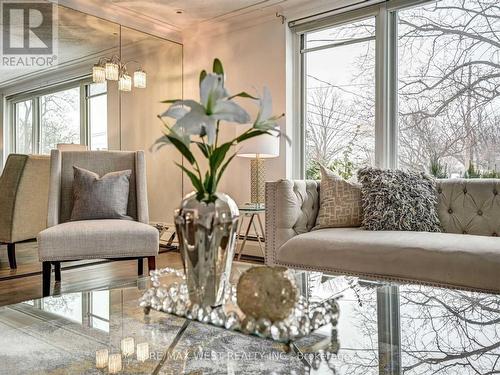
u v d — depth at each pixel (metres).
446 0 3.35
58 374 1.02
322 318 1.10
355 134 3.81
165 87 4.70
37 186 3.65
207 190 1.15
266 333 1.00
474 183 2.65
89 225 2.53
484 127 3.17
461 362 1.02
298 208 2.75
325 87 4.00
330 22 3.90
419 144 3.46
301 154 4.13
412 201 2.63
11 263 3.49
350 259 2.28
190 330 1.33
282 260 2.54
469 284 1.94
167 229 4.73
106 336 1.26
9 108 3.76
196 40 4.78
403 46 3.55
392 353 1.08
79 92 4.05
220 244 1.15
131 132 4.38
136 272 3.38
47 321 1.36
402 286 1.63
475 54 3.22
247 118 1.04
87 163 3.03
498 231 2.49
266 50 4.21
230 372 1.03
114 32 4.26
